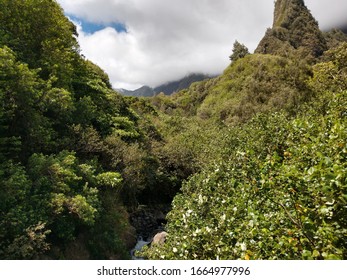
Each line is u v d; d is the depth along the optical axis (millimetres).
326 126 8383
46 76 18484
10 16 17203
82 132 17500
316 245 3703
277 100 47344
